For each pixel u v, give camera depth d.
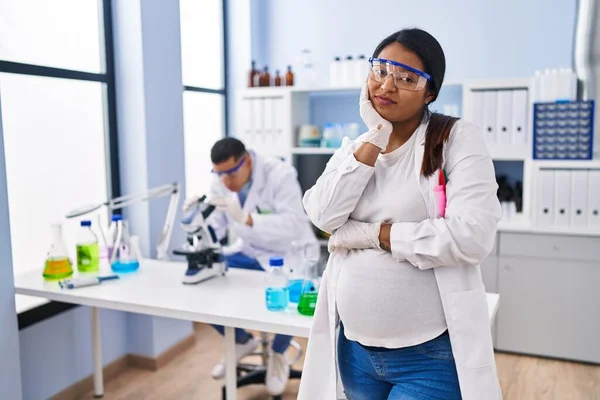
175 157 3.18
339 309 1.39
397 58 1.26
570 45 3.44
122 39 2.91
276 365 2.61
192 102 3.92
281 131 3.73
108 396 2.74
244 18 4.13
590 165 2.98
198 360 3.18
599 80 3.24
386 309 1.29
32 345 2.49
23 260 2.60
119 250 2.44
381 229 1.29
